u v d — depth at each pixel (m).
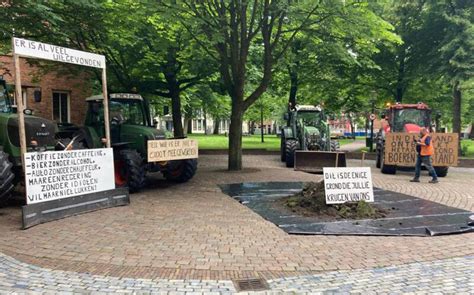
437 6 20.53
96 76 17.41
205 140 36.53
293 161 16.86
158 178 13.34
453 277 4.98
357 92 26.31
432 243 6.43
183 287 4.72
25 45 7.54
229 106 33.94
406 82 23.41
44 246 6.11
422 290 4.61
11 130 8.79
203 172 14.80
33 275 5.00
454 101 23.33
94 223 7.43
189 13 12.15
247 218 7.92
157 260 5.58
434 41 21.83
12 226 7.20
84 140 11.27
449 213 8.45
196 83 20.80
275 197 10.01
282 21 13.66
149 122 12.57
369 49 15.08
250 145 30.69
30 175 7.39
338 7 11.77
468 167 19.39
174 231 6.96
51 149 9.44
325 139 17.78
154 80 20.22
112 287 4.69
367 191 8.78
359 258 5.72
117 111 12.00
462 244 6.37
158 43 13.96
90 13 11.56
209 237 6.64
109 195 8.80
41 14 9.53
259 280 4.96
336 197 8.55
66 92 20.70
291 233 6.91
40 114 19.38
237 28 13.89
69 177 8.07
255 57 18.75
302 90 27.45
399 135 15.53
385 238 6.71
